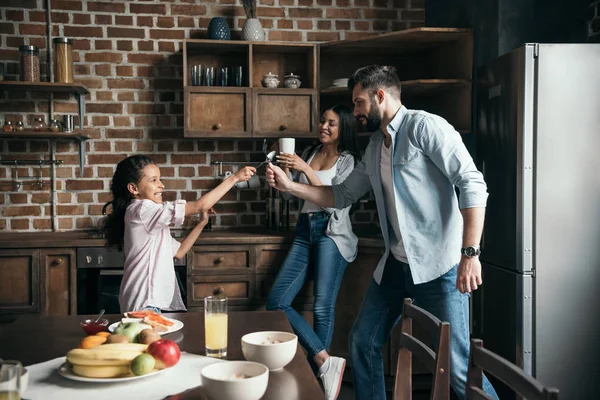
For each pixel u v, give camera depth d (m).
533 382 0.97
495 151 2.86
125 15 3.55
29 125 3.51
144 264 2.22
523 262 2.59
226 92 3.37
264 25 3.67
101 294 3.13
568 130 2.58
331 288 3.00
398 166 2.11
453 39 3.35
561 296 2.61
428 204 2.08
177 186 3.63
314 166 3.18
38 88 3.33
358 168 2.50
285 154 2.85
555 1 3.18
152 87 3.59
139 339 1.30
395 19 3.77
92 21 3.53
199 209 2.40
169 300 2.25
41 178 3.53
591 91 2.58
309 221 3.04
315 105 3.44
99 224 3.49
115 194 2.37
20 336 1.50
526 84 2.56
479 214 1.94
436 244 2.08
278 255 3.22
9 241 3.05
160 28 3.58
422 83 3.22
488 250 2.95
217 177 3.66
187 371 1.22
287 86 3.46
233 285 3.20
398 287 2.24
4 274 3.07
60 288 3.10
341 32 3.73
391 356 3.05
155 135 3.60
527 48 2.56
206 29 3.61
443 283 2.07
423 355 1.44
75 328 1.58
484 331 3.00
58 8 3.50
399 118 2.15
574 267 2.61
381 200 2.26
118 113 3.57
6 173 3.50
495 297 2.86
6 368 0.88
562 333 2.62
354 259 3.11
